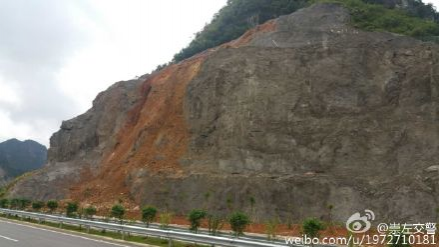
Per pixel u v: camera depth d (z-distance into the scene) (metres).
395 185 30.16
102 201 40.53
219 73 41.09
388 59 37.88
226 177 34.50
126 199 39.03
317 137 34.97
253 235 24.41
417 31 49.56
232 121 37.97
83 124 56.38
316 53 39.44
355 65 37.94
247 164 35.28
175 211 34.94
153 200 36.53
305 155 34.50
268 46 42.66
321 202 30.94
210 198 33.88
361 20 51.44
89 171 49.56
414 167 31.23
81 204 41.47
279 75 38.94
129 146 47.03
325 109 36.34
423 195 28.78
